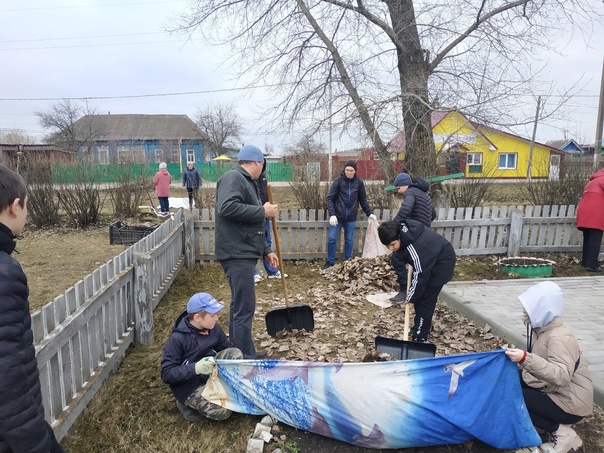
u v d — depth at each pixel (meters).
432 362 2.75
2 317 1.40
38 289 6.16
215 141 46.91
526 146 30.03
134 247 4.38
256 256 3.67
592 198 7.08
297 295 5.95
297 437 2.91
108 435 2.92
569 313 4.98
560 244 8.31
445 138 9.64
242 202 3.56
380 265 6.73
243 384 3.02
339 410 2.79
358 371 2.79
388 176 9.97
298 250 7.81
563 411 2.72
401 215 5.84
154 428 3.02
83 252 8.63
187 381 3.05
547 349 2.76
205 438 2.92
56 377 2.75
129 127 48.81
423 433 2.70
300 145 11.27
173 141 46.16
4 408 1.39
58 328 2.76
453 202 9.95
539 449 2.80
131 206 13.38
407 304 3.93
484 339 4.48
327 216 7.80
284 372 2.94
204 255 7.40
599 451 2.84
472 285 6.09
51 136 40.91
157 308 5.24
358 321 4.97
